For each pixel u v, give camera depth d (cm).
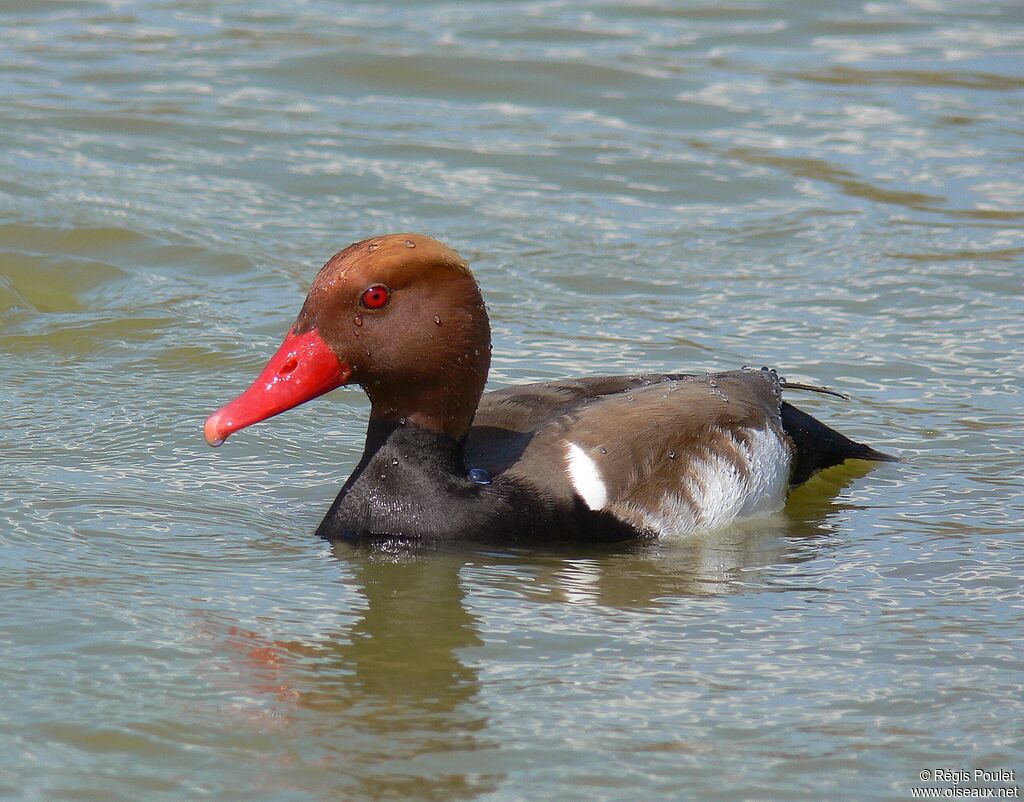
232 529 975
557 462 969
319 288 941
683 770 687
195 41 2077
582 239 1552
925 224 1585
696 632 830
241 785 670
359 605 861
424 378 951
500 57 2002
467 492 959
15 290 1398
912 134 1805
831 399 1212
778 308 1401
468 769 685
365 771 682
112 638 803
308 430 1153
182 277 1445
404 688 759
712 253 1528
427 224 1577
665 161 1741
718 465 998
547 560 938
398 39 2070
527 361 1277
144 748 697
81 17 2170
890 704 747
